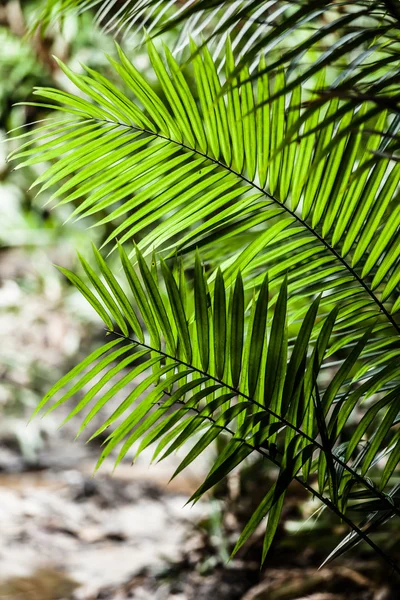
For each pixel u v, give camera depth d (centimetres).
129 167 197
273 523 186
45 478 504
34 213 841
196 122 193
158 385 185
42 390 680
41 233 818
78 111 197
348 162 186
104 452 185
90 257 775
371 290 194
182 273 192
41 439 581
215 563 349
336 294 198
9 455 546
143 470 521
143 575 359
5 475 507
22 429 573
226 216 196
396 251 189
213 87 188
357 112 187
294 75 228
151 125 196
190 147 196
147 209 198
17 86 809
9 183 845
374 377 187
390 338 197
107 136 197
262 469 340
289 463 181
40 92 195
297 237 197
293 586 308
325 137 186
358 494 188
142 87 193
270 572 338
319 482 188
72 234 808
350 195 188
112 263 733
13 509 438
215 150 194
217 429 184
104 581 354
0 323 771
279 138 188
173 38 536
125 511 450
